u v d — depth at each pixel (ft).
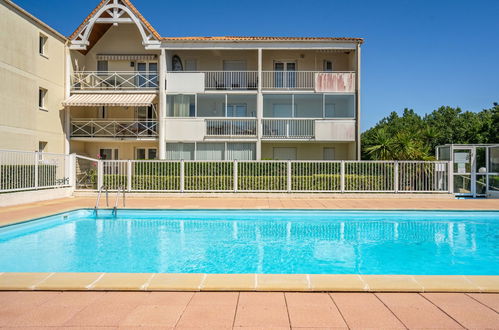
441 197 48.55
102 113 76.79
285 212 37.88
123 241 26.81
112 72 74.43
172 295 12.79
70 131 70.74
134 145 77.71
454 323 10.64
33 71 60.08
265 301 12.28
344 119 67.77
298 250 24.30
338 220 36.19
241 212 38.11
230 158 68.54
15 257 22.08
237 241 27.04
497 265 20.79
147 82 73.72
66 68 69.72
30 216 31.89
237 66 76.64
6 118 53.93
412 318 10.96
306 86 73.77
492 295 12.85
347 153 73.36
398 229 31.94
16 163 41.83
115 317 10.97
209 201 45.50
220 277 14.33
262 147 74.28
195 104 68.03
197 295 12.80
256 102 70.23
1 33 52.75
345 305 11.94
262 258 22.22
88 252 23.47
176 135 67.77
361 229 31.94
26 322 10.63
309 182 50.16
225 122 68.80
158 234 29.40
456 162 53.21
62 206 39.45
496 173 50.88
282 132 69.05
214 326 10.38
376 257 22.58
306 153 74.18
